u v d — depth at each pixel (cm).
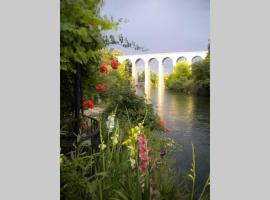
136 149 203
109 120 241
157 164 288
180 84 2422
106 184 193
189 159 480
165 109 1223
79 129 226
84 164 207
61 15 170
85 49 204
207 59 2038
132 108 485
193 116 1022
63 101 250
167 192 191
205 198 200
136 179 193
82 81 267
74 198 171
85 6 197
